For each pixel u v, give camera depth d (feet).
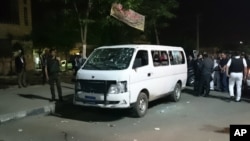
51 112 35.94
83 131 27.63
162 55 38.01
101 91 31.17
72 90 47.57
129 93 30.99
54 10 79.51
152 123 30.35
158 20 84.84
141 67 33.12
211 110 36.27
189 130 27.63
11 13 82.74
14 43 79.41
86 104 31.78
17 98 40.22
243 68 41.37
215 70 51.11
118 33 80.12
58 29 81.82
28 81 58.90
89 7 44.83
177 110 36.37
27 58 82.43
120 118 32.58
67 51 86.74
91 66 33.17
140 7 67.92
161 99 43.37
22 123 30.68
